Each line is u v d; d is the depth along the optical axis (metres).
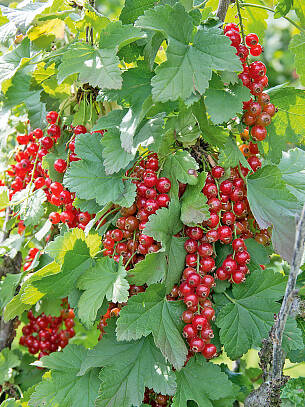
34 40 0.65
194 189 0.52
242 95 0.52
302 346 0.52
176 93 0.49
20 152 0.68
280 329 0.48
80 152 0.55
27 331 0.74
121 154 0.53
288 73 1.03
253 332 0.53
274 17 0.61
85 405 0.55
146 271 0.51
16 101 0.68
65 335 0.73
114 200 0.53
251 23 0.67
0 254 0.70
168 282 0.52
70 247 0.54
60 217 0.60
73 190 0.54
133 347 0.54
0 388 0.72
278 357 0.50
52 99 0.67
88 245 0.55
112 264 0.54
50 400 0.54
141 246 0.53
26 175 0.68
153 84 0.48
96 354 0.53
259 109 0.53
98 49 0.54
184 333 0.51
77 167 0.55
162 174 0.54
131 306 0.50
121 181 0.54
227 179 0.54
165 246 0.50
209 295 0.55
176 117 0.53
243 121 0.55
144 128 0.54
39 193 0.64
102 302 0.53
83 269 0.56
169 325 0.52
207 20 0.57
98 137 0.57
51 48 0.67
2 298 0.69
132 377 0.52
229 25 0.55
